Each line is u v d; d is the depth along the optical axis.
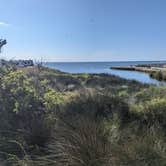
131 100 8.59
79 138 4.06
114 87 15.90
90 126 4.38
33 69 13.58
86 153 3.76
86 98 6.93
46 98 6.06
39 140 4.98
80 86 15.78
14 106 5.61
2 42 7.69
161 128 5.08
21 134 5.06
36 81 6.99
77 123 4.74
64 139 4.25
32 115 5.58
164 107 6.32
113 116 5.70
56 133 4.70
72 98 6.99
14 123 5.46
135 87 16.22
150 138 4.04
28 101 5.70
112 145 3.86
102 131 4.36
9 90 5.80
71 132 4.36
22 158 4.41
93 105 6.34
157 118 5.97
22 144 4.77
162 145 3.88
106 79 22.56
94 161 3.62
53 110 5.84
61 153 4.02
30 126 5.33
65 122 5.00
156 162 3.45
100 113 6.12
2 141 4.87
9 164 4.33
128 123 5.50
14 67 7.77
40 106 5.84
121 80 22.42
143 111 6.31
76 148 3.87
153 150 3.64
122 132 4.52
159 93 10.01
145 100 8.51
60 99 6.45
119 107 6.51
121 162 3.45
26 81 6.24
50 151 4.22
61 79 19.22
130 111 6.46
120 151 3.60
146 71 64.38
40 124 5.27
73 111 6.05
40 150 4.63
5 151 4.71
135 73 57.81
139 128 5.12
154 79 38.12
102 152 3.73
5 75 6.27
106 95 7.36
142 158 3.50
